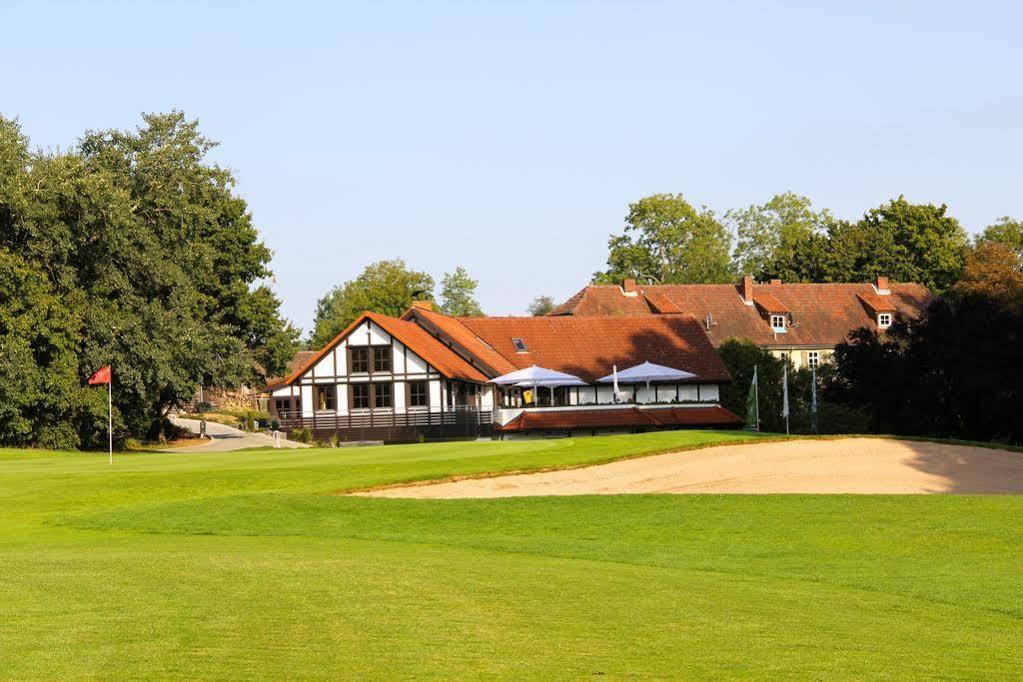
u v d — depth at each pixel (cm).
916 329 5644
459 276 15638
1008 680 1109
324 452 3916
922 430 5638
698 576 1731
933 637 1315
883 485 3081
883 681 1094
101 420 5238
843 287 10088
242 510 2433
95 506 2680
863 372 5666
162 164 5772
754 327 9688
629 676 1084
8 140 5122
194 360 5872
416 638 1216
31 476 3055
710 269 12900
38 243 4994
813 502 2506
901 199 11862
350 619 1300
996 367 5291
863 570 1828
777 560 1931
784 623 1361
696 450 3600
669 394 7056
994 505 2439
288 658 1116
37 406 5122
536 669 1101
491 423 6512
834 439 3816
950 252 11425
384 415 6419
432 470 3106
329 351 6481
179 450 5909
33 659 1096
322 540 2127
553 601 1445
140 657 1109
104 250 5297
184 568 1641
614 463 3378
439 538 2148
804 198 13688
